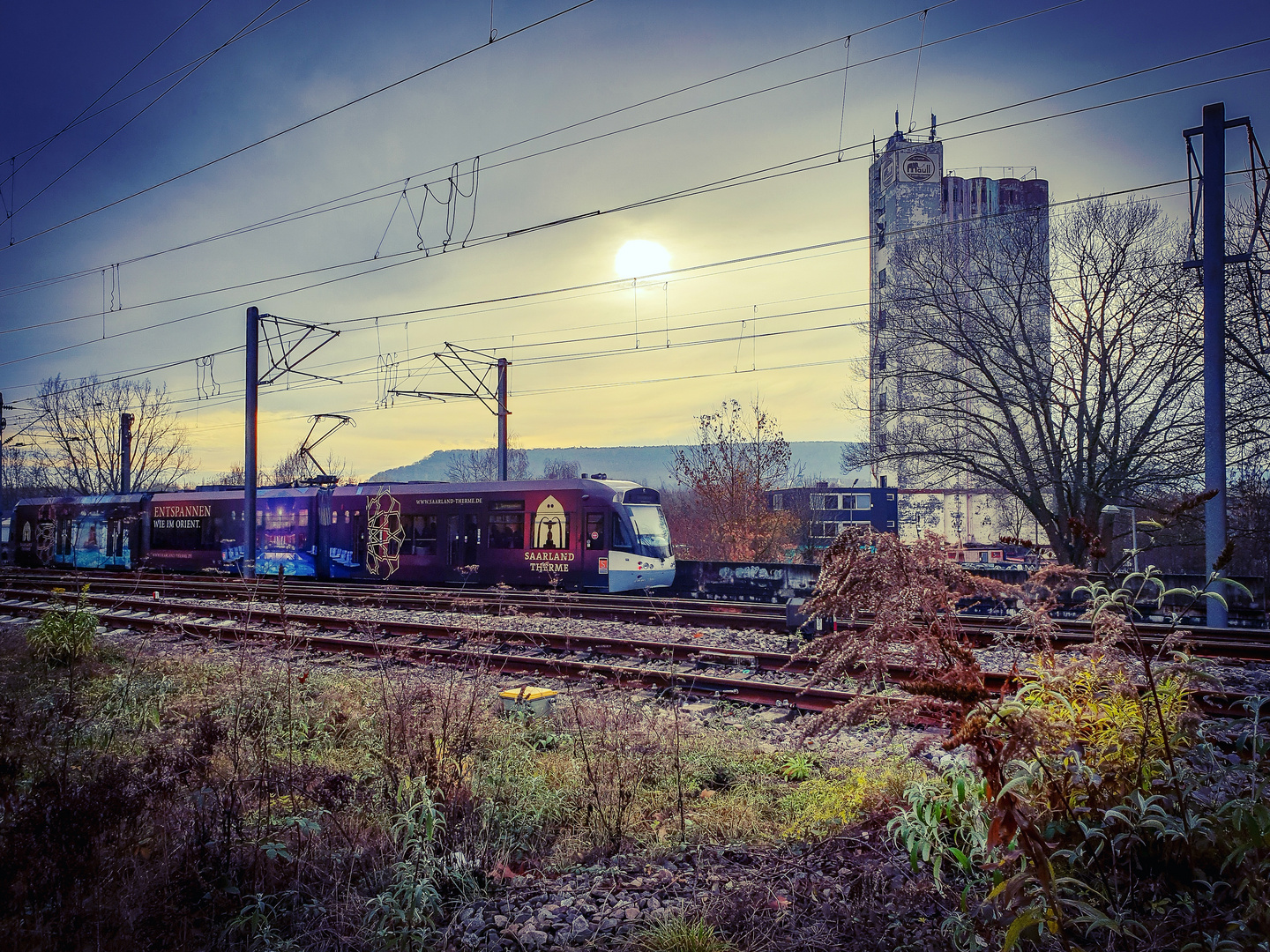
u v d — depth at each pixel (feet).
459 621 43.06
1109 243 73.31
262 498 85.56
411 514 74.54
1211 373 46.57
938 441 80.89
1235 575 57.67
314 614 51.49
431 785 17.20
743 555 92.58
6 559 116.57
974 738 9.96
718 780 19.90
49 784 13.01
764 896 12.69
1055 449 76.13
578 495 65.87
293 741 20.66
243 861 14.03
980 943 10.21
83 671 31.04
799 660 32.40
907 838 12.32
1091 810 11.48
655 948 11.59
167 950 11.64
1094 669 12.25
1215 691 12.88
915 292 82.43
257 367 79.20
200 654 36.45
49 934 10.85
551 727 23.66
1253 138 46.68
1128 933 9.63
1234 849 10.56
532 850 16.21
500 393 94.27
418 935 12.34
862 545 11.42
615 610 49.65
